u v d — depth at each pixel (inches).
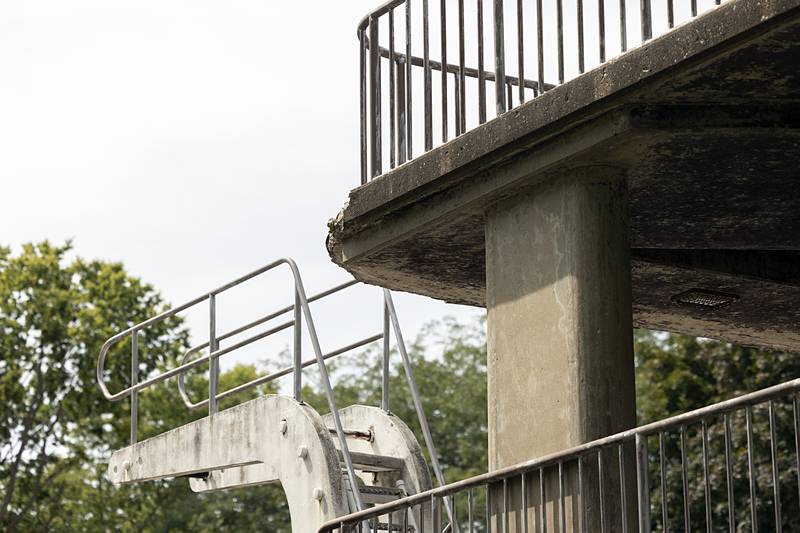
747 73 485.7
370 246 621.0
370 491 735.1
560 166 541.3
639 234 631.2
